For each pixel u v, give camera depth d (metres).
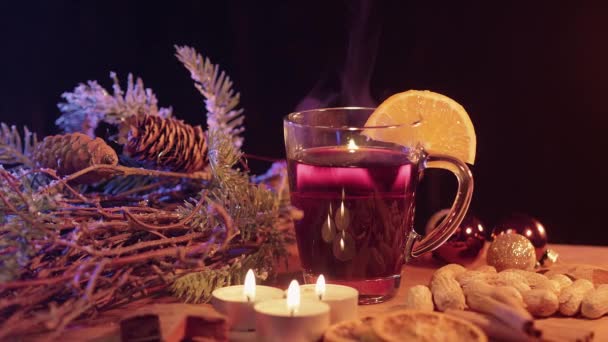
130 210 0.63
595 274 0.64
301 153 0.61
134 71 1.30
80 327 0.56
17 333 0.51
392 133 0.60
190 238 0.60
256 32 1.29
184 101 1.30
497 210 1.33
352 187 0.60
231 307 0.55
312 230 0.61
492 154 1.31
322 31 1.28
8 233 0.57
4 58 1.27
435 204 1.28
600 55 1.26
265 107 1.31
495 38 1.28
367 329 0.50
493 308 0.54
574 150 1.30
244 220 0.63
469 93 1.29
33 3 1.27
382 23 1.27
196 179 0.72
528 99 1.29
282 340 0.52
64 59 1.29
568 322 0.58
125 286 0.59
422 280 0.68
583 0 1.26
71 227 0.59
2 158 0.65
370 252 0.61
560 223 1.32
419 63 1.28
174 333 0.51
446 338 0.50
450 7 1.27
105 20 1.29
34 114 1.29
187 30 1.29
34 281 0.51
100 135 0.88
